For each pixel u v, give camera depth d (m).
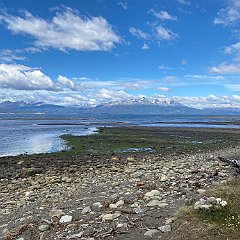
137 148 51.94
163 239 10.64
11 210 17.95
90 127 121.62
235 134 82.19
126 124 148.25
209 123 161.38
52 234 12.47
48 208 16.92
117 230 11.84
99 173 28.92
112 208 14.59
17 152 50.34
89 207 15.16
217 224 10.58
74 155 43.84
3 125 139.62
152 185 19.42
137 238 10.99
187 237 10.03
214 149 48.75
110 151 48.19
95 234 11.77
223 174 22.08
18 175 29.83
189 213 11.70
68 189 22.39
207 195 13.78
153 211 13.41
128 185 20.55
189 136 75.81
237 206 12.13
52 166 34.75
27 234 12.91
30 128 115.62
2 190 23.73
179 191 16.97
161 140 65.25
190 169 26.03
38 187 23.86
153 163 34.56
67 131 97.94
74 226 12.92
